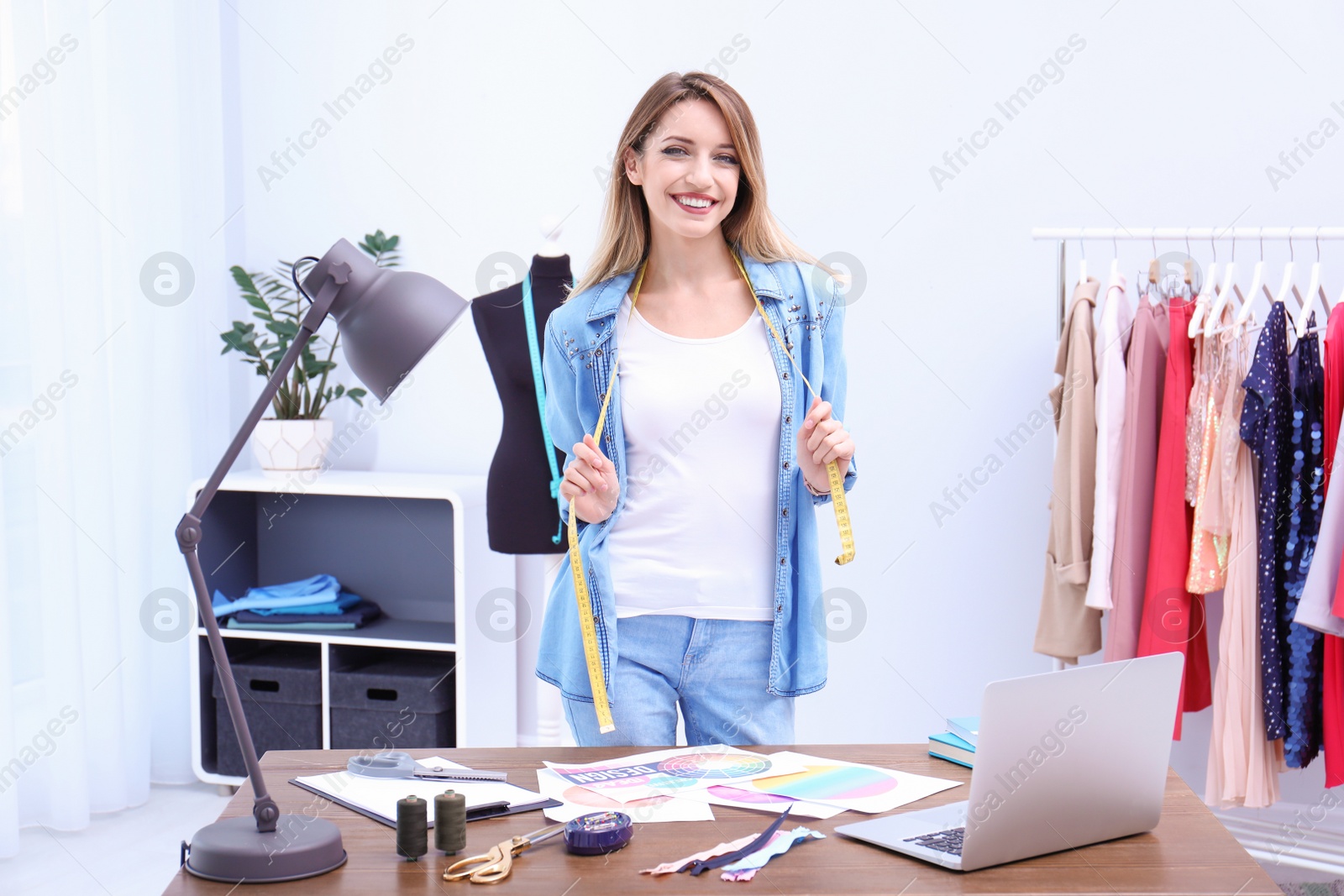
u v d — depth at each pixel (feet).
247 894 3.45
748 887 3.49
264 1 11.73
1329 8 9.34
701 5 10.61
